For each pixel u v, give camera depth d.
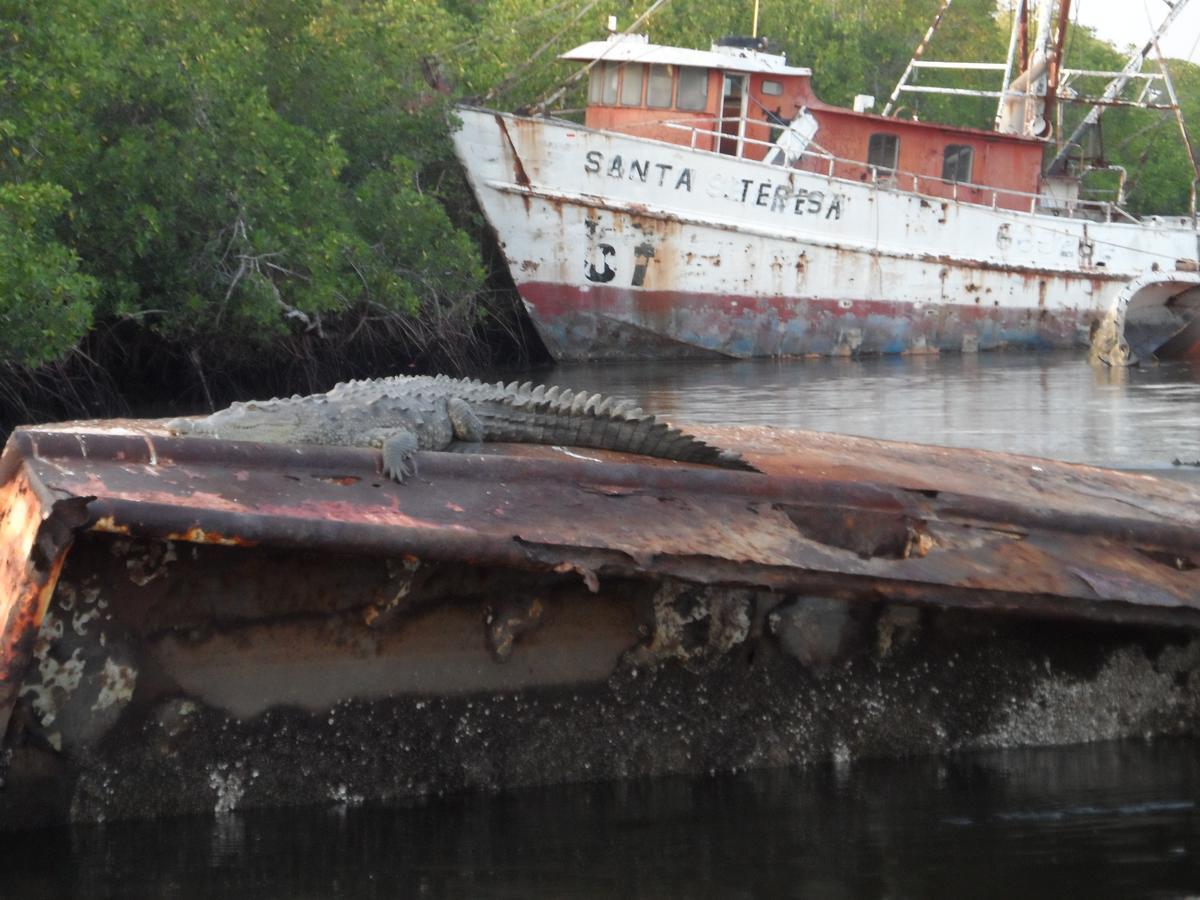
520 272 43.31
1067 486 12.48
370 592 9.13
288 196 35.44
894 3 74.81
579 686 9.86
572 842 8.86
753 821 9.27
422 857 8.59
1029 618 9.84
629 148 42.88
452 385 11.88
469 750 9.63
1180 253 52.16
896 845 8.84
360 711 9.31
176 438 8.55
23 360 27.39
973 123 79.88
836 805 9.59
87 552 8.45
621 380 39.12
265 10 39.22
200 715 8.95
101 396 33.66
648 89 44.59
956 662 10.73
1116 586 9.69
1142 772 10.27
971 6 79.12
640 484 9.30
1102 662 11.07
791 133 44.81
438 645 9.43
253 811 9.16
